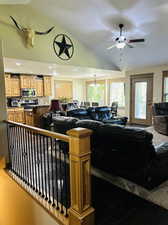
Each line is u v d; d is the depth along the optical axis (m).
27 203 2.52
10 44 4.16
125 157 2.32
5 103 3.28
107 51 6.00
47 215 2.07
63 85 10.02
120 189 2.49
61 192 2.19
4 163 3.24
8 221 3.12
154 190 2.37
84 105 9.19
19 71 7.18
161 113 6.07
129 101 7.81
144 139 2.07
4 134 3.27
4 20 4.05
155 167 2.23
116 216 1.94
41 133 2.24
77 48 5.61
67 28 5.11
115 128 2.39
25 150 2.85
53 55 5.00
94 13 4.21
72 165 1.73
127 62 6.73
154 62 6.45
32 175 2.71
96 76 9.77
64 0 3.92
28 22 4.44
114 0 3.64
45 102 9.09
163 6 3.61
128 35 4.86
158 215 1.94
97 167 2.83
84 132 1.64
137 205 2.11
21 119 7.76
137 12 3.90
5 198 3.15
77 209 1.74
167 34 4.55
